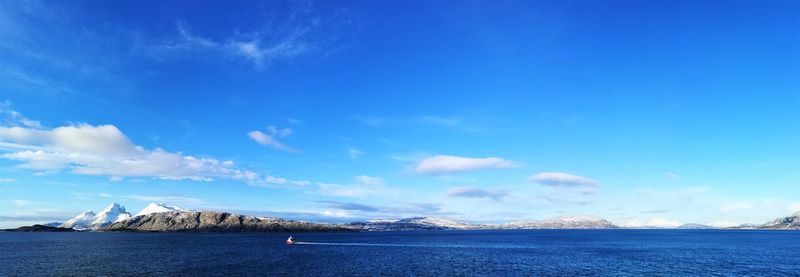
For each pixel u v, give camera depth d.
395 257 133.00
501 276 90.75
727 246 196.75
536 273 95.94
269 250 165.25
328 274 92.19
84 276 88.50
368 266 106.81
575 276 91.50
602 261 121.81
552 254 147.62
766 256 138.25
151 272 94.81
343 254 144.88
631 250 168.88
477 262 117.88
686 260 124.88
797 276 92.25
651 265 111.50
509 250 168.75
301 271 97.00
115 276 88.56
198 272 94.81
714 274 94.62
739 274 94.81
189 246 193.00
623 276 91.62
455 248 181.25
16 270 98.56
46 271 96.81
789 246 195.12
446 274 93.19
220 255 139.75
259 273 93.50
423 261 120.06
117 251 158.62
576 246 199.62
